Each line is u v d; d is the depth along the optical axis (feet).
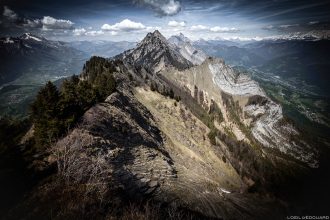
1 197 95.76
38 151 136.67
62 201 96.17
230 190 296.71
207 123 583.99
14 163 119.75
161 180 188.96
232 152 495.41
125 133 208.44
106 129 188.03
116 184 130.21
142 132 244.42
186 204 178.29
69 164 114.32
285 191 469.16
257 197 332.39
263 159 605.73
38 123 149.89
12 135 148.05
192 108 640.58
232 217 209.56
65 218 87.30
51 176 111.55
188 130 408.05
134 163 179.83
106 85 308.81
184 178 224.74
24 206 92.79
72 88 196.54
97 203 100.53
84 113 194.59
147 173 180.96
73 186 106.01
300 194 485.15
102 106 223.10
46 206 92.84
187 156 306.55
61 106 162.50
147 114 341.82
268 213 274.98
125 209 106.32
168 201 166.20
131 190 147.43
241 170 424.87
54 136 144.46
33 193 100.48
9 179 106.42
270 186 452.76
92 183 111.14
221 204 224.12
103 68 470.39
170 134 343.05
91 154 142.61
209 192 234.38
